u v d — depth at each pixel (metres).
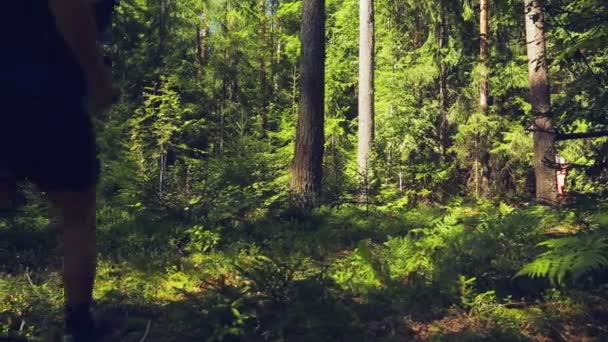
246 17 38.34
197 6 38.19
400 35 29.02
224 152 23.73
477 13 27.08
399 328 4.21
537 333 4.17
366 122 19.12
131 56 24.42
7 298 4.75
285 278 4.53
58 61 2.12
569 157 17.09
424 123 26.39
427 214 11.29
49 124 2.13
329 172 20.81
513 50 25.41
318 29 13.92
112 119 21.78
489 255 5.72
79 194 2.29
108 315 2.65
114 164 17.45
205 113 34.34
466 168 26.59
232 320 3.91
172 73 30.19
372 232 8.80
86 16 2.06
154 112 22.56
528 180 27.28
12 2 2.07
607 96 6.06
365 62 19.17
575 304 4.48
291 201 12.31
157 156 21.86
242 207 9.80
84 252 2.39
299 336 3.86
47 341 2.91
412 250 6.18
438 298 4.67
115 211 10.15
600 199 5.84
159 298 5.03
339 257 7.02
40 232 7.52
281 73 38.03
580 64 6.43
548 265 3.94
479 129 25.41
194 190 12.53
